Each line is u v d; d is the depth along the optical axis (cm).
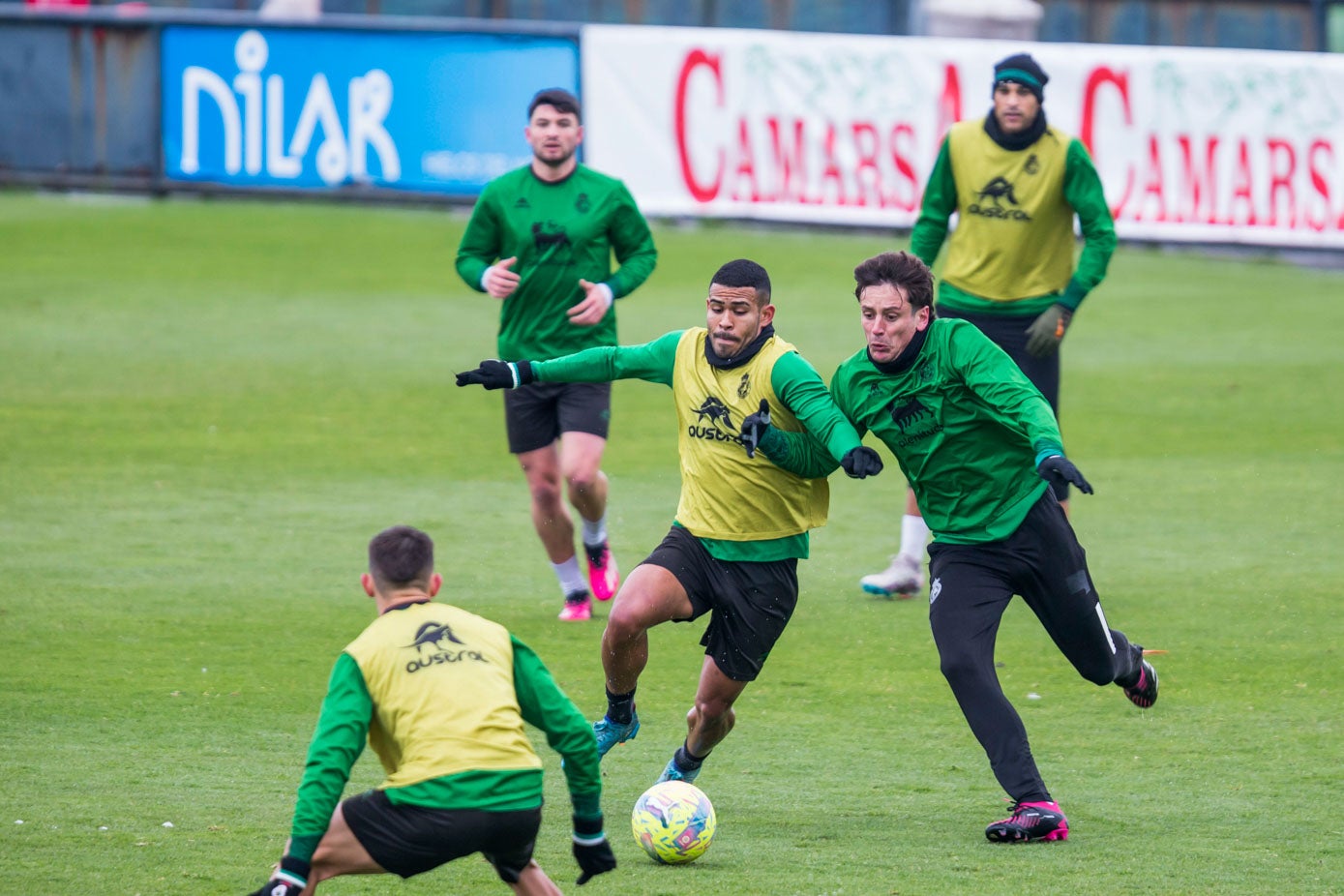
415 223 7362
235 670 2794
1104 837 2108
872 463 2042
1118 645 2297
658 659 2991
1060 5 8381
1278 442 4594
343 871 1614
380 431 4575
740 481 2181
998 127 3366
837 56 7025
